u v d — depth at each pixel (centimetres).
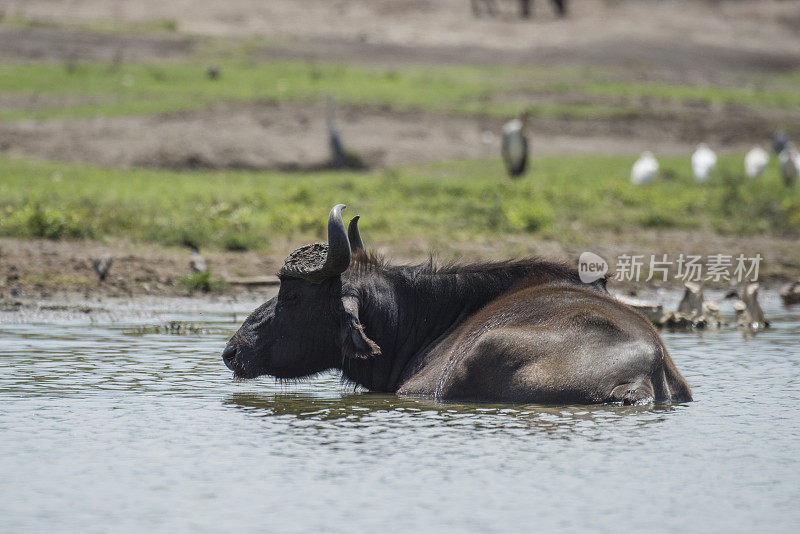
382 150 11288
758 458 1939
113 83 13262
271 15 19275
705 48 18762
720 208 8050
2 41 15112
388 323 2567
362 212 7131
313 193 7838
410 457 1941
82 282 4644
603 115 13362
